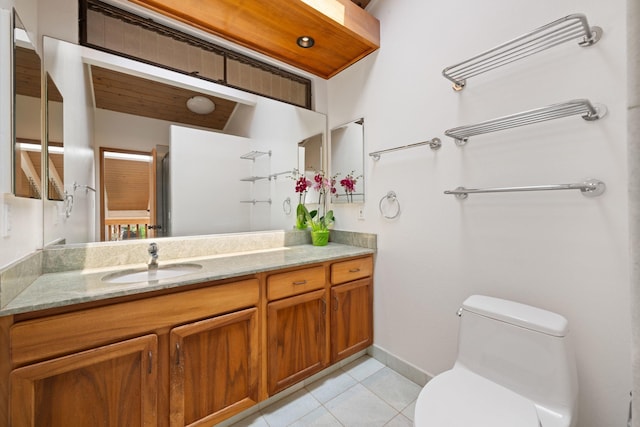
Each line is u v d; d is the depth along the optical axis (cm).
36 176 124
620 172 106
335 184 237
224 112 197
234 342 138
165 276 154
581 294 116
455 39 157
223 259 170
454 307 159
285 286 157
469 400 103
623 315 107
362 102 214
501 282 139
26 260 113
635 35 36
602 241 111
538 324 109
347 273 188
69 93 145
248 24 177
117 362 109
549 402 105
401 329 188
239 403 139
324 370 186
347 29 182
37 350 94
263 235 210
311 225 224
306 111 236
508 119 121
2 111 98
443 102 162
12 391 91
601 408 111
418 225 176
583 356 115
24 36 117
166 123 176
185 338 124
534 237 128
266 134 215
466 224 152
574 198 117
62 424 99
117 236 159
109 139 158
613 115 107
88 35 152
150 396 114
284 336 157
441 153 163
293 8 164
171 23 175
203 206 188
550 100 122
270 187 217
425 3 172
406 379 182
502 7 138
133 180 165
